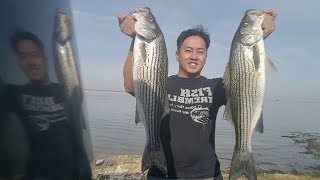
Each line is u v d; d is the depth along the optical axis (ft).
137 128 30.01
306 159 15.76
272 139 24.45
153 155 2.73
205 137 3.01
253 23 2.78
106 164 9.84
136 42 2.67
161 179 2.98
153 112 2.72
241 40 2.80
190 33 3.08
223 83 3.04
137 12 2.68
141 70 2.66
